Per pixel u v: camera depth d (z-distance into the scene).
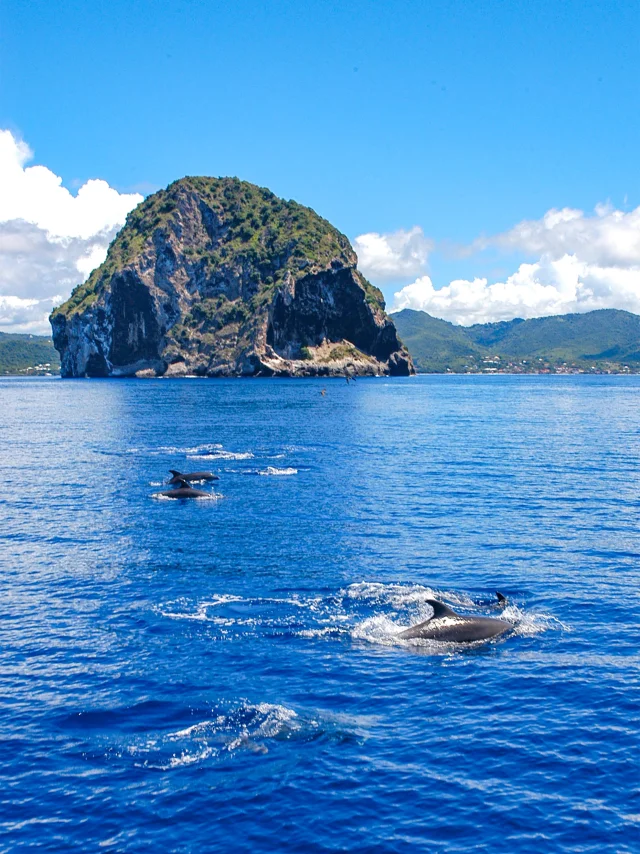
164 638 20.19
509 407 124.25
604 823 12.88
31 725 15.85
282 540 30.33
